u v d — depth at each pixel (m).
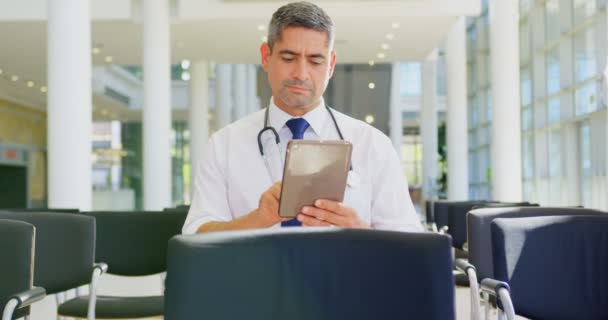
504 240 2.86
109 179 29.39
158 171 12.25
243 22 12.62
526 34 14.43
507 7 11.59
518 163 11.61
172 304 1.40
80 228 3.71
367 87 19.75
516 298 2.84
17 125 24.08
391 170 2.03
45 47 14.51
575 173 11.60
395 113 23.00
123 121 29.36
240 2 12.13
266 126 2.01
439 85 26.33
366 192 2.00
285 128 2.03
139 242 4.40
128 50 15.02
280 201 1.77
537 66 13.10
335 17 12.18
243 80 22.55
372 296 1.44
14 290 2.68
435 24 12.82
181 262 1.40
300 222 1.96
